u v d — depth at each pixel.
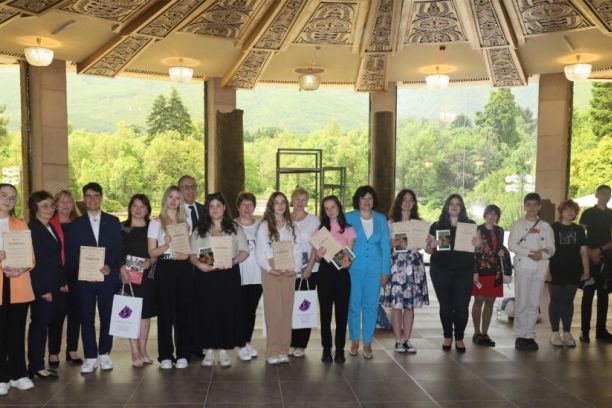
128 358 5.61
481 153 23.67
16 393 4.49
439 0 8.47
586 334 6.54
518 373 5.18
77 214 5.71
